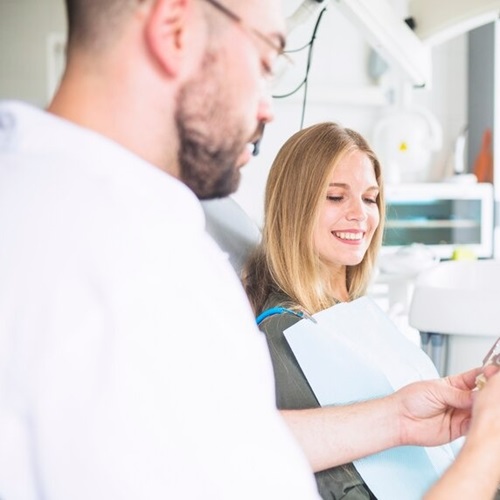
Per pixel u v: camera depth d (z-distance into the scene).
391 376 1.03
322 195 1.10
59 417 0.34
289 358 0.97
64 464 0.34
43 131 0.41
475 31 2.52
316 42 2.40
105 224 0.38
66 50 0.44
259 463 0.40
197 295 0.40
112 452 0.35
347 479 0.90
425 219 2.24
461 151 2.46
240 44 0.43
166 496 0.36
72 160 0.40
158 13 0.40
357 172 1.13
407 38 1.28
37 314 0.35
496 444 0.52
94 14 0.42
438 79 2.57
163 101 0.42
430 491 0.51
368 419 0.83
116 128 0.43
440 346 1.38
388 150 2.32
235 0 0.43
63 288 0.36
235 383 0.40
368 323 1.11
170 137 0.43
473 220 2.28
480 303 1.31
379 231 1.25
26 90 2.32
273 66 0.47
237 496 0.38
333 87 2.37
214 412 0.38
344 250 1.14
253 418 0.40
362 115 2.49
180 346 0.38
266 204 1.15
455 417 0.82
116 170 0.40
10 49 2.30
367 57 2.45
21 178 0.39
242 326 0.43
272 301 1.08
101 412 0.35
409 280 2.02
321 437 0.83
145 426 0.36
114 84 0.42
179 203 0.43
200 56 0.42
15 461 0.36
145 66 0.42
